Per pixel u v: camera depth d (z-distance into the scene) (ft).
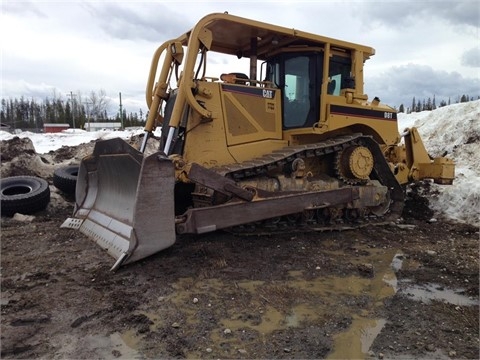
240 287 14.83
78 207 22.72
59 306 12.87
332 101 22.76
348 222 23.76
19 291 13.94
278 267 16.98
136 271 15.71
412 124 41.98
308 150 21.70
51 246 18.65
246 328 11.98
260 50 24.39
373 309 13.48
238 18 19.65
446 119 37.81
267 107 22.38
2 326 11.62
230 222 18.03
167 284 14.78
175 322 12.16
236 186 18.20
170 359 10.35
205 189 19.44
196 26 19.03
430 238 22.48
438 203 28.09
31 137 67.26
